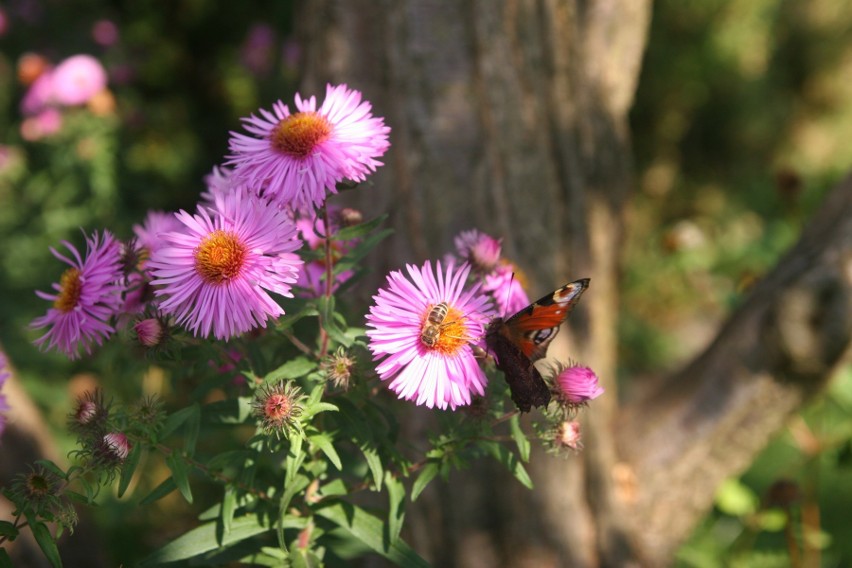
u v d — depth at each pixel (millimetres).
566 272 757
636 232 2328
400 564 591
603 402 776
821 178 1968
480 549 744
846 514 1124
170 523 956
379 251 736
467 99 730
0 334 1252
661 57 2336
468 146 731
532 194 743
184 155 1934
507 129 736
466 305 569
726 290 1151
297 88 783
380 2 729
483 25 729
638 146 2453
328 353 592
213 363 630
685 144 2488
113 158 1438
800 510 890
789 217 1158
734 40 2342
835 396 886
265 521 593
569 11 756
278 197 570
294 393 560
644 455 800
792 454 1254
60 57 1823
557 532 753
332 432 577
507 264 643
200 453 629
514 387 561
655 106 2400
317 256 577
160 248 575
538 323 563
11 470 729
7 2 1834
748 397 776
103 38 1760
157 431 575
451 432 582
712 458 792
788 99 2449
